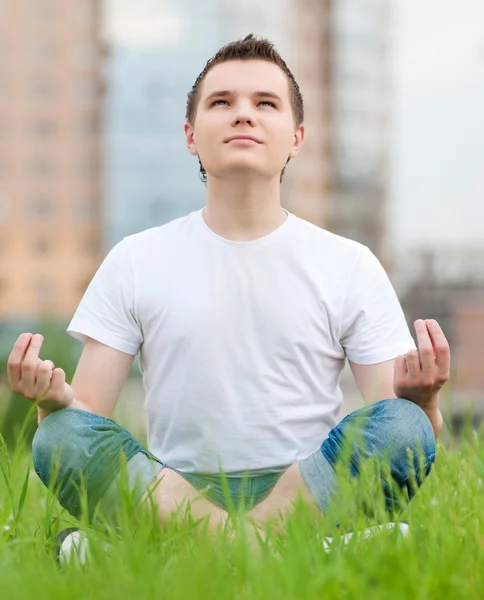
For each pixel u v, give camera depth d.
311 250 2.71
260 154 2.61
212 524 2.49
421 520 2.31
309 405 2.65
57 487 2.45
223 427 2.59
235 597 1.75
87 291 2.76
